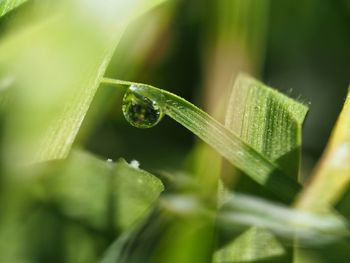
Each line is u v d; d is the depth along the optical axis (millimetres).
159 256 74
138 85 76
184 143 91
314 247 77
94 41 69
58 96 67
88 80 70
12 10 72
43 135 68
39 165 71
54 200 75
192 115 75
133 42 88
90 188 77
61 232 75
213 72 90
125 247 74
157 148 90
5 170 68
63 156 69
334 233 72
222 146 74
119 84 77
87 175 77
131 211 77
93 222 76
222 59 89
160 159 89
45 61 67
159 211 76
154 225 75
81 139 82
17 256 74
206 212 75
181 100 75
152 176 77
